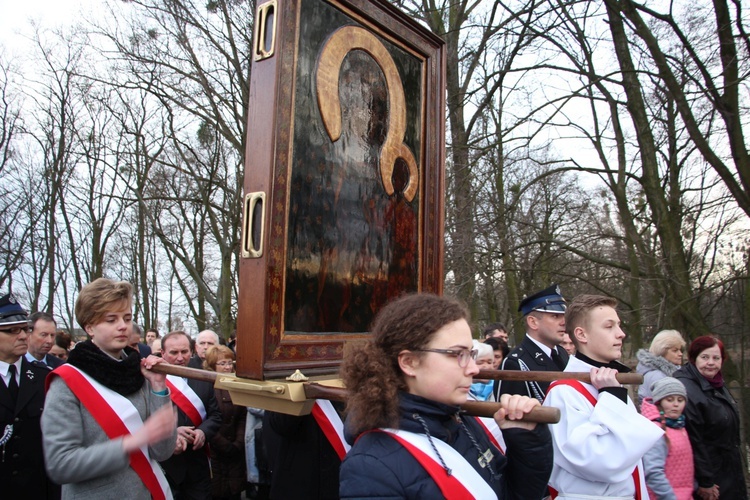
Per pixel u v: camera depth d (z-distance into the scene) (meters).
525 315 4.27
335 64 2.88
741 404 7.04
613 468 2.55
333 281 2.81
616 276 10.79
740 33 8.16
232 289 19.94
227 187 18.08
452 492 1.68
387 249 3.19
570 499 2.74
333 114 2.85
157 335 9.95
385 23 3.24
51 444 2.51
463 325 1.84
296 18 2.63
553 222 13.60
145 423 2.61
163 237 18.59
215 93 15.95
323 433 2.93
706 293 9.38
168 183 19.94
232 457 5.02
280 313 2.48
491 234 10.75
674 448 3.98
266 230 2.43
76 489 2.60
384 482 1.68
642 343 10.27
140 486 2.72
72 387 2.61
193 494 4.30
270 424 3.01
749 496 6.02
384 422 1.77
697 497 4.19
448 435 1.81
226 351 4.85
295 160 2.62
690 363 4.59
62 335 7.55
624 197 10.55
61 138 19.70
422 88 3.56
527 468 1.92
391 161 3.25
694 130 8.52
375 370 1.80
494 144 10.07
